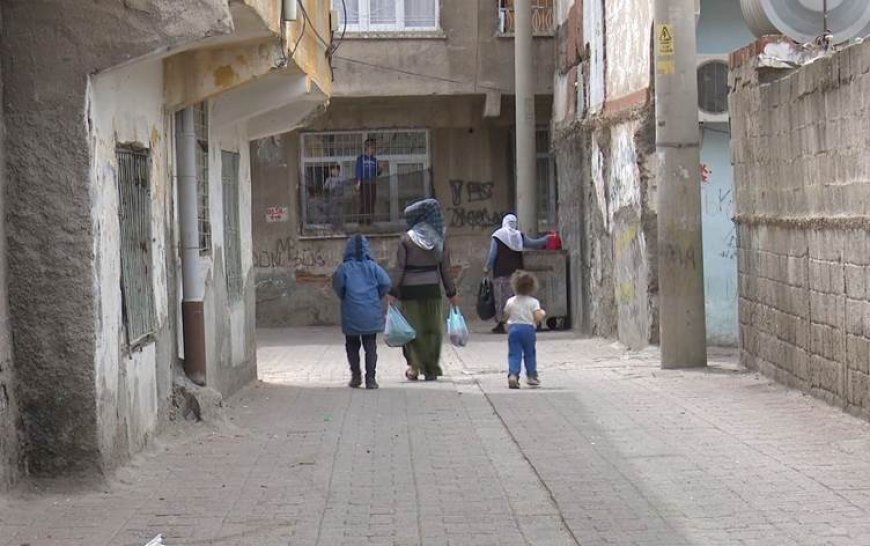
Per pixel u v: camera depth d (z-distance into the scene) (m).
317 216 31.55
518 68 28.97
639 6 20.88
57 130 10.19
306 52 15.66
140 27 10.29
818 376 14.41
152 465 11.48
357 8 29.92
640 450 12.06
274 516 9.50
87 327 10.19
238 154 17.78
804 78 14.48
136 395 11.69
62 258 10.16
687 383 16.78
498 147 31.73
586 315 26.47
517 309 17.41
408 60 30.05
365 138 31.47
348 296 17.69
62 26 10.20
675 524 9.09
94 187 10.34
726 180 21.55
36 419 10.19
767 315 16.59
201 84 13.36
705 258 21.72
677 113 18.31
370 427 13.92
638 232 21.38
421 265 18.88
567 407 15.14
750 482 10.42
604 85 23.97
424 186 31.58
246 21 12.20
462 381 18.66
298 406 15.77
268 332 30.14
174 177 13.90
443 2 30.08
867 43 12.38
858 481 10.34
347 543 8.71
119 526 9.12
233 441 12.92
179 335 13.98
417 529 9.11
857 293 12.93
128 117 11.67
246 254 18.14
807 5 16.30
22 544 8.59
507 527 9.16
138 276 12.05
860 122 12.64
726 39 21.44
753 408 14.30
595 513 9.51
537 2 30.42
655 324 20.94
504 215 31.80
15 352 10.12
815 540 8.52
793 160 15.05
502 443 12.74
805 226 14.63
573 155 27.42
